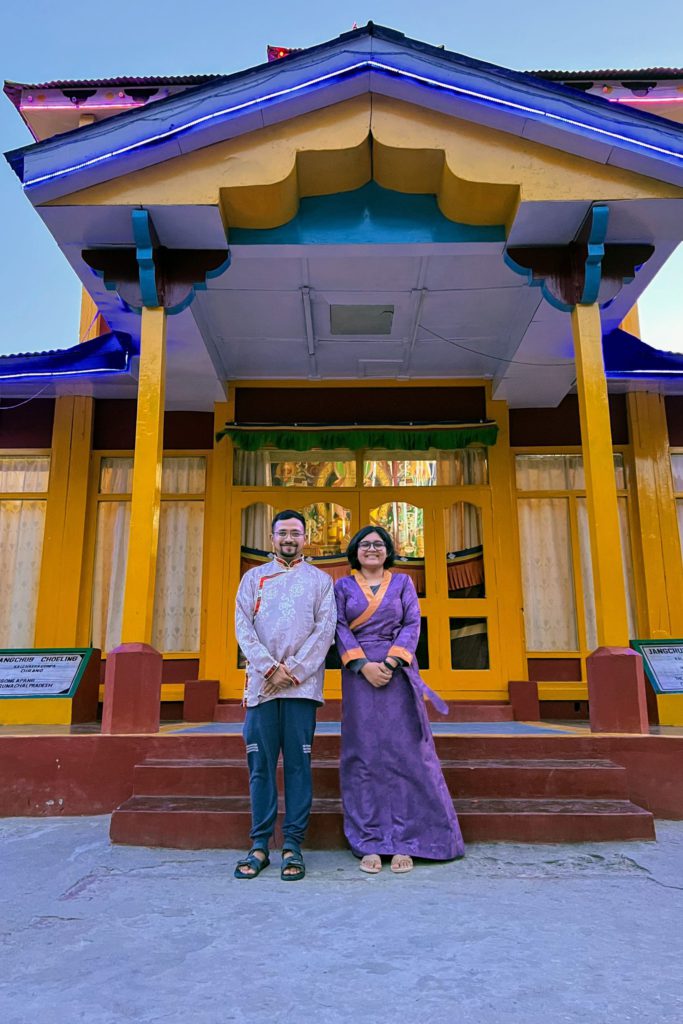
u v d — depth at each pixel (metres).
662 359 7.77
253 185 5.40
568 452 8.40
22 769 4.70
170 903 3.00
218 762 4.49
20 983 2.23
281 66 5.37
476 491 8.14
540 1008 2.03
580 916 2.81
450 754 4.62
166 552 8.21
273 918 2.81
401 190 5.86
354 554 4.11
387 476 8.25
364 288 6.65
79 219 5.55
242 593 3.87
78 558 8.05
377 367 8.14
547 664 7.98
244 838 3.88
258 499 8.12
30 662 6.56
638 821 3.94
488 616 7.86
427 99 5.43
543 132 5.40
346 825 3.72
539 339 7.04
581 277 5.76
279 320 7.20
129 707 4.93
